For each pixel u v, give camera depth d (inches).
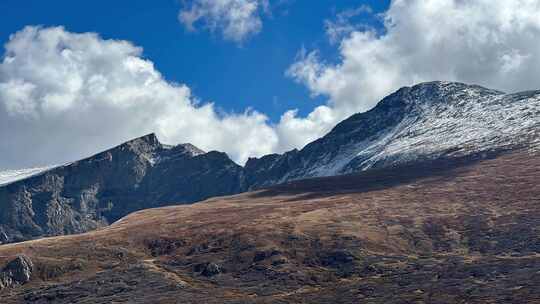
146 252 5137.8
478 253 4345.5
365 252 4515.3
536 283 3267.7
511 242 4394.7
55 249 5196.9
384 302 3344.0
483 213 5152.6
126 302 3949.3
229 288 4131.4
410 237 4847.4
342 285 3885.3
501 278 3484.3
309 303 3543.3
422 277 3757.4
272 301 3634.4
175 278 4392.2
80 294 4256.9
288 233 5039.4
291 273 4276.6
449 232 4837.6
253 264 4527.6
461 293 3304.6
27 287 4576.8
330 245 4699.8
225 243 5027.1
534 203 5187.0
